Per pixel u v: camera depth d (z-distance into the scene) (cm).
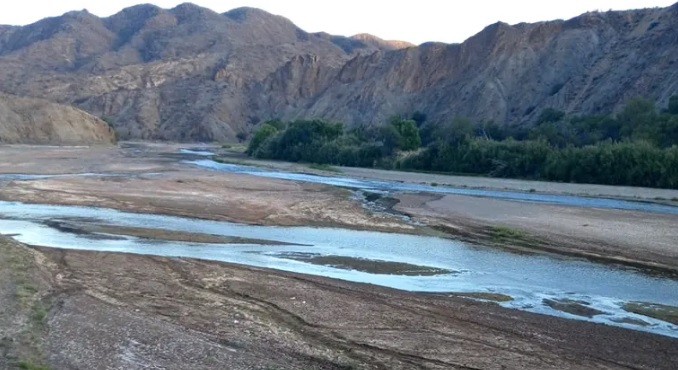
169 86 19062
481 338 1460
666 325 1647
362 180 6197
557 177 6312
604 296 1938
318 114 15150
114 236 2698
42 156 7556
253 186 4962
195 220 3238
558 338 1486
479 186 5681
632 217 3650
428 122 11781
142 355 1263
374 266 2291
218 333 1427
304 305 1686
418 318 1606
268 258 2375
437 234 3025
